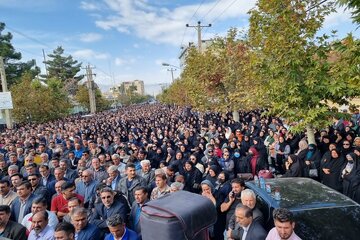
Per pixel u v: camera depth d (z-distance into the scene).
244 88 14.72
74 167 10.54
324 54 7.85
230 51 16.55
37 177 6.67
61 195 5.78
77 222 4.26
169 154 10.44
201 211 1.74
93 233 4.32
